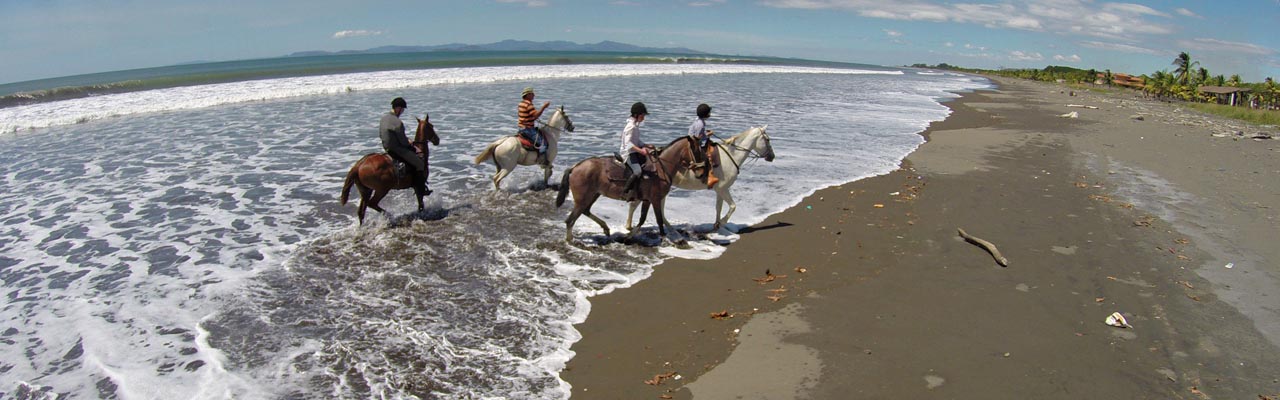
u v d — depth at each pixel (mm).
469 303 7438
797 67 107562
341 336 6520
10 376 5684
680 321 7152
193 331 6586
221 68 84812
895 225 10758
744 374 5984
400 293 7660
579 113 25375
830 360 6223
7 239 9586
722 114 26812
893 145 19688
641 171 9344
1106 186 13867
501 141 12289
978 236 10102
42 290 7645
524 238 9875
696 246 9750
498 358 6191
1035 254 9250
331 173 14031
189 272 8242
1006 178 14672
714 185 9867
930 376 5898
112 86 32812
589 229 10438
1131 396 5527
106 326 6684
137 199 11883
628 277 8445
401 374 5805
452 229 10227
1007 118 29406
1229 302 7473
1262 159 17641
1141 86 77312
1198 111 40594
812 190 13289
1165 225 10727
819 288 8047
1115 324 6902
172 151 16469
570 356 6320
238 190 12555
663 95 35281
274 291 7633
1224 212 11617
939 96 45812
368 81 39031
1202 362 6094
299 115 23516
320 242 9484
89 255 8898
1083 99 49062
